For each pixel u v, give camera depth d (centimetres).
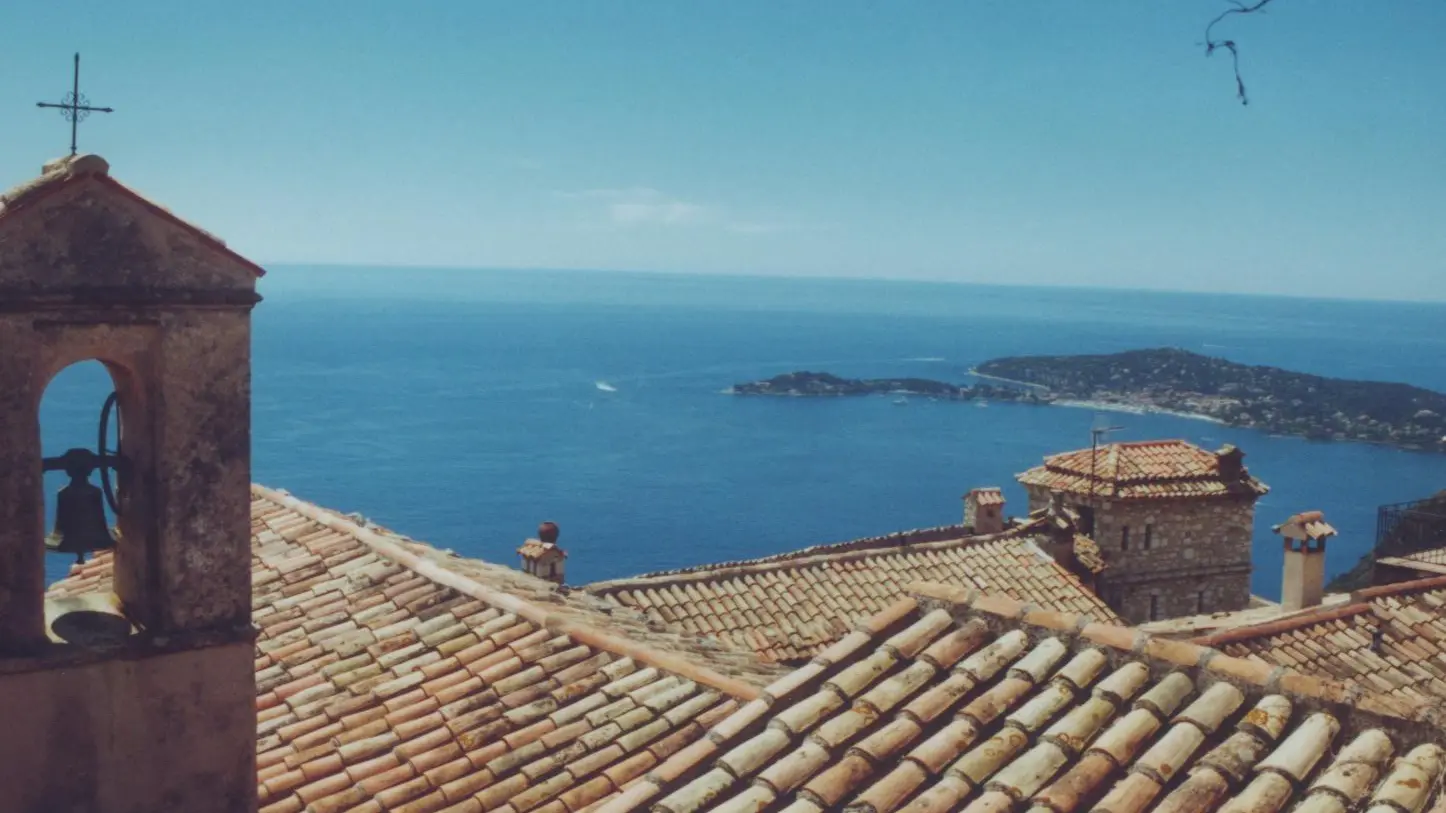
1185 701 661
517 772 940
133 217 658
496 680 1071
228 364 700
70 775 686
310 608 1234
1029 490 3184
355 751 968
